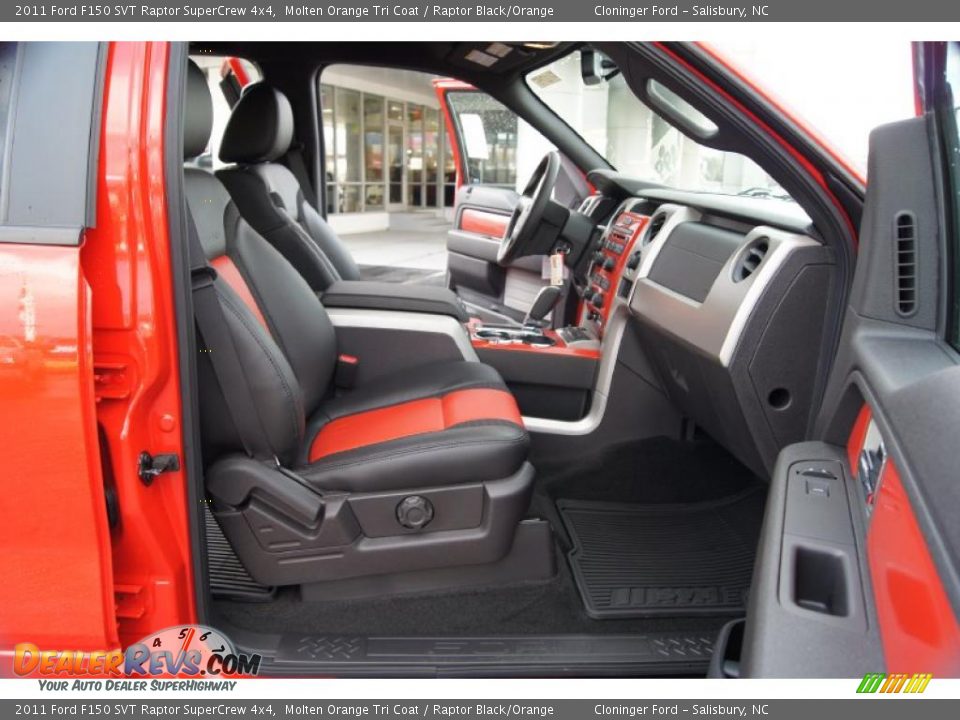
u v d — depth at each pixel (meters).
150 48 1.12
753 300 1.68
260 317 1.84
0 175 1.08
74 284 1.06
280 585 1.66
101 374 1.15
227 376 1.50
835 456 1.26
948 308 1.11
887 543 0.88
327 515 1.59
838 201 1.52
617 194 3.13
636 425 2.56
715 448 2.54
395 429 1.77
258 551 1.61
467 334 2.39
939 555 0.70
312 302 2.06
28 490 1.11
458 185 4.40
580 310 3.12
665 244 2.25
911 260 1.15
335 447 1.73
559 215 3.02
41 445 1.09
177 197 1.16
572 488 2.28
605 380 2.51
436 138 14.79
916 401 0.89
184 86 1.17
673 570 1.86
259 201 2.39
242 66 3.41
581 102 3.14
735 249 1.84
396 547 1.64
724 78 1.36
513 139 3.93
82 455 1.09
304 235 2.46
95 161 1.09
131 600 1.24
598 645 1.50
